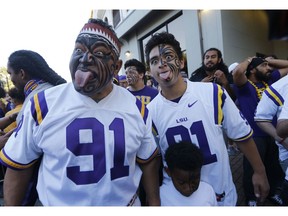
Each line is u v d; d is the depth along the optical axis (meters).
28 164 0.83
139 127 0.85
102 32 0.79
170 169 1.04
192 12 4.84
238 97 1.89
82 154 0.76
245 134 1.11
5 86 2.55
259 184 1.17
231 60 4.42
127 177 0.81
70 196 0.77
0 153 0.84
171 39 1.08
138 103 0.92
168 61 1.06
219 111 1.07
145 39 7.40
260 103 1.50
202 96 1.09
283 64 2.06
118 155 0.78
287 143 1.32
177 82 1.09
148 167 0.96
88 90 0.77
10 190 0.82
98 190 0.77
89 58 0.76
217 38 4.46
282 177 1.92
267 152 1.89
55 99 0.80
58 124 0.76
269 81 2.04
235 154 3.22
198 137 1.06
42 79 1.23
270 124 1.45
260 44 4.41
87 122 0.78
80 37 0.79
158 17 6.38
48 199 0.79
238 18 4.48
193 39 4.91
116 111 0.82
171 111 1.09
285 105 1.11
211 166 1.07
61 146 0.75
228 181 1.11
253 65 1.99
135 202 0.91
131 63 2.23
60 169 0.77
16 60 1.22
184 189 1.02
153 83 3.31
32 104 0.79
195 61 4.93
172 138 1.09
